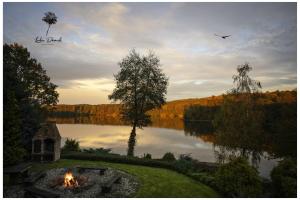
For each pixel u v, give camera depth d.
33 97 32.84
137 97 36.19
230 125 28.95
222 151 29.66
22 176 21.28
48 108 36.03
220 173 19.00
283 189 17.84
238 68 30.05
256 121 28.70
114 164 27.02
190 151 45.34
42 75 33.84
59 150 28.11
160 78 36.56
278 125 30.06
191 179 21.89
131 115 36.19
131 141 35.91
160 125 105.06
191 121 124.69
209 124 107.38
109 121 134.88
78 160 28.44
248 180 17.86
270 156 30.69
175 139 61.41
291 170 18.62
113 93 36.59
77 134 69.56
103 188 18.33
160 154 42.91
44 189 18.95
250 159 31.52
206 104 98.00
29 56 31.92
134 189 19.11
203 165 24.31
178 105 168.62
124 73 36.03
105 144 53.00
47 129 26.97
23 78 30.84
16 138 23.38
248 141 28.44
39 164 25.86
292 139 28.22
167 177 22.20
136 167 25.84
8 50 29.28
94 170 24.03
